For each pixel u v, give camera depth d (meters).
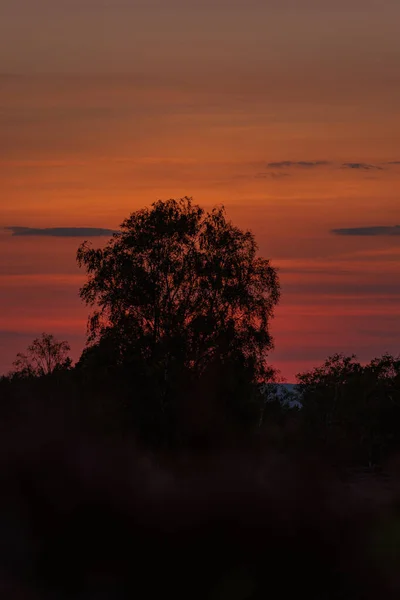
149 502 63.41
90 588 52.84
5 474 67.19
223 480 75.06
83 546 55.47
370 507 68.38
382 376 197.25
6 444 75.25
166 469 85.00
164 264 121.88
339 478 95.25
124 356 116.44
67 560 54.84
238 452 107.25
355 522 63.88
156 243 123.31
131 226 126.12
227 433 109.69
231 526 60.81
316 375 197.00
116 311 121.38
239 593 55.47
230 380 114.62
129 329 118.75
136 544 57.97
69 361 179.12
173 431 109.75
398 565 57.31
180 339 115.62
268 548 59.28
